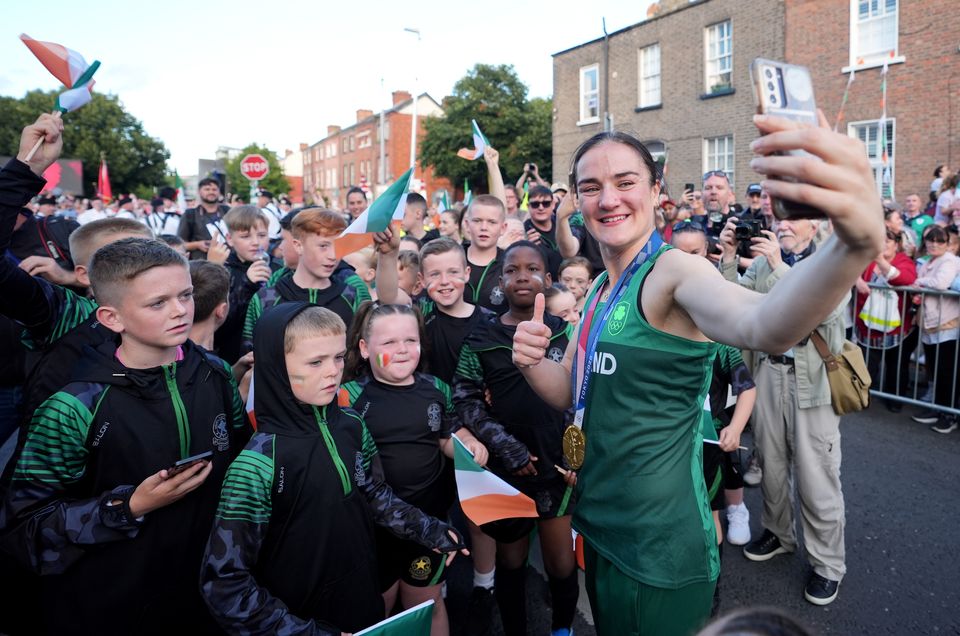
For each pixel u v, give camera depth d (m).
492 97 27.02
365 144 50.28
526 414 2.74
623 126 18.33
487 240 4.30
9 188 2.19
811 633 0.76
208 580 1.82
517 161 26.75
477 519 2.23
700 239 3.49
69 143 36.34
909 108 12.30
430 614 1.82
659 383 1.49
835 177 0.86
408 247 5.05
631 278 1.55
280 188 50.31
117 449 1.90
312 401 2.02
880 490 4.30
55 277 2.74
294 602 1.97
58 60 2.32
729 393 3.45
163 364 2.04
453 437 2.33
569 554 2.80
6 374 3.29
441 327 3.61
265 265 3.84
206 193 7.25
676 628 1.54
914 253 6.61
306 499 1.98
